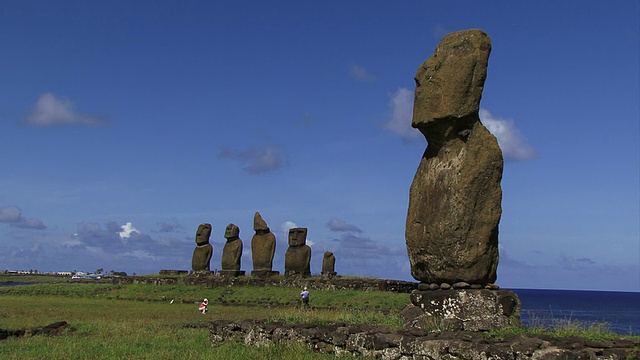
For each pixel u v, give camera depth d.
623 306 121.25
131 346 15.48
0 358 13.47
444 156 12.88
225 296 40.00
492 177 12.41
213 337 15.97
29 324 22.03
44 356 13.79
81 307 33.88
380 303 32.41
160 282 47.84
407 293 35.47
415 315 12.59
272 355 12.55
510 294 12.17
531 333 11.01
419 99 13.09
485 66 12.65
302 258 45.72
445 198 12.48
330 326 13.21
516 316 12.12
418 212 13.04
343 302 33.75
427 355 10.37
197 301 39.00
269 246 46.75
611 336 10.62
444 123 12.66
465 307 11.98
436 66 12.84
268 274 46.09
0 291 49.41
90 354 14.03
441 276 12.52
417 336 11.01
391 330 11.93
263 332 14.27
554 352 9.00
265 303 36.38
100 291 45.84
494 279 12.55
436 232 12.45
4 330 18.22
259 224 47.22
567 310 90.81
